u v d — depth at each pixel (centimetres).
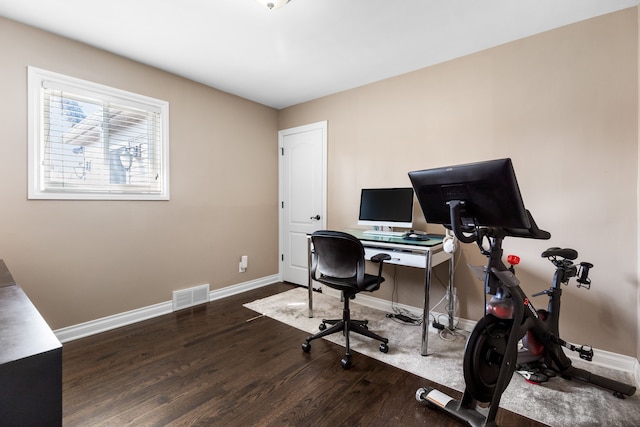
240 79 302
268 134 389
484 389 141
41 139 217
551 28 210
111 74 247
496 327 141
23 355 74
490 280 141
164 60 261
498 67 234
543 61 215
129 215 262
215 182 329
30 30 209
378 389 172
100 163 247
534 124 219
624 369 191
